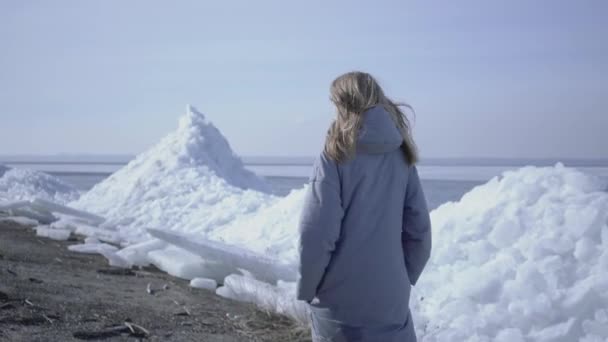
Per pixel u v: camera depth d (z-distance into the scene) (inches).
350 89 112.3
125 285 247.3
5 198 626.2
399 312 112.5
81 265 277.7
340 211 107.9
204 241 294.7
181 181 599.2
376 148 110.9
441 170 5413.4
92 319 185.0
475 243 234.7
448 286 219.3
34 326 169.5
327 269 110.7
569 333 186.9
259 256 285.6
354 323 110.0
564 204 235.3
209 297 245.0
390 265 111.6
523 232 229.1
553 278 203.2
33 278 227.0
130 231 421.4
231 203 512.1
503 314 196.9
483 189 272.7
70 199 729.0
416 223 118.2
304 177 3380.9
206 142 691.4
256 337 195.9
